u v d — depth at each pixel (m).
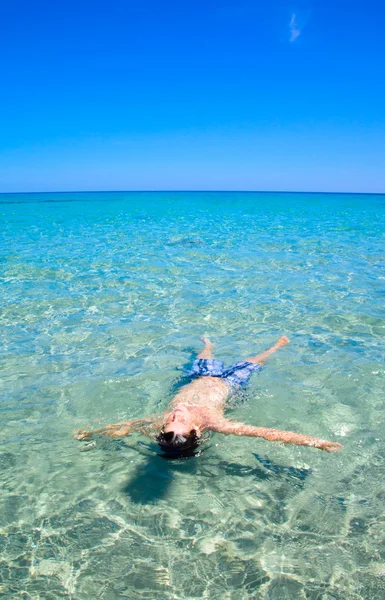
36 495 3.55
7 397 5.12
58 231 20.19
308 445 3.94
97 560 2.95
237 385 5.32
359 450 4.11
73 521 3.28
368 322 7.56
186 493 3.58
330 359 6.10
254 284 10.14
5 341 6.75
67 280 10.46
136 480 3.74
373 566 2.89
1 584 2.77
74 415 4.79
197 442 4.11
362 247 15.50
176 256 13.65
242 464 3.93
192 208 38.44
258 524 3.25
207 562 2.93
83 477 3.77
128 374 5.71
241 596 2.70
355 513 3.34
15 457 4.04
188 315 7.98
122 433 4.36
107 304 8.62
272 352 6.33
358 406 4.90
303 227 21.95
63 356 6.25
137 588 2.75
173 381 5.52
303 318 7.79
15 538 3.12
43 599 2.68
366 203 49.97
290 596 2.69
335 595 2.70
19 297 8.99
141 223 24.09
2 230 20.52
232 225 22.86
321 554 2.98
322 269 11.78
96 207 40.19
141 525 3.25
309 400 5.05
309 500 3.48
